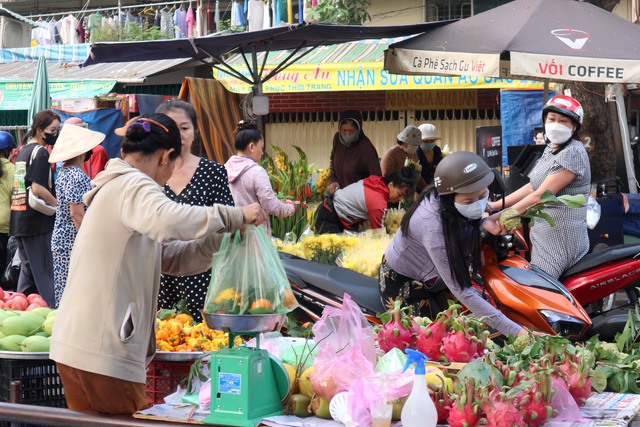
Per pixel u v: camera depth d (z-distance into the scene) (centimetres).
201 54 930
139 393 350
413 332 382
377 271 659
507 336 432
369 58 1269
